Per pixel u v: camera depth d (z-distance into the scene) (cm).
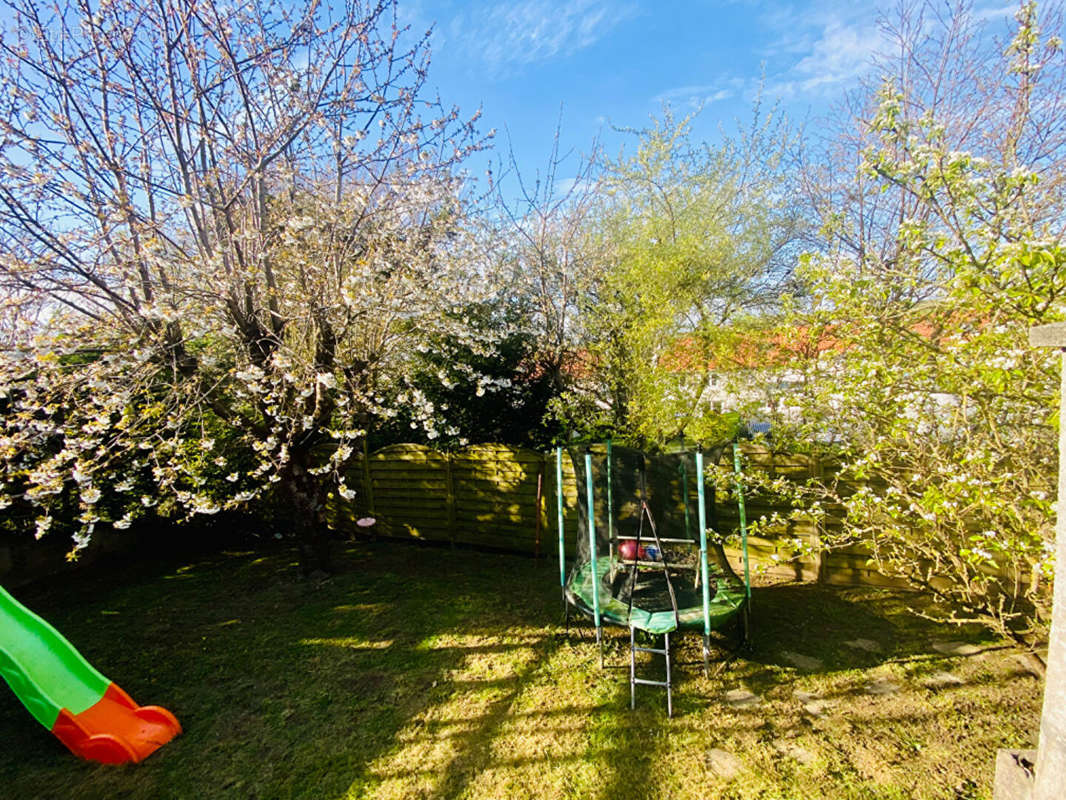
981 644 404
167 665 414
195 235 494
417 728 331
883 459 369
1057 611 170
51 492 396
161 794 283
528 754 304
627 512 420
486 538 672
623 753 303
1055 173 593
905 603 480
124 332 477
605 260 850
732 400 631
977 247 290
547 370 848
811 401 429
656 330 628
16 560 583
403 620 482
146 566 646
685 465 413
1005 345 283
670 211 791
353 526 768
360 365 543
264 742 322
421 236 627
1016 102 658
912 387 324
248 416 546
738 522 559
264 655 427
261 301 503
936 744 302
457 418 776
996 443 312
